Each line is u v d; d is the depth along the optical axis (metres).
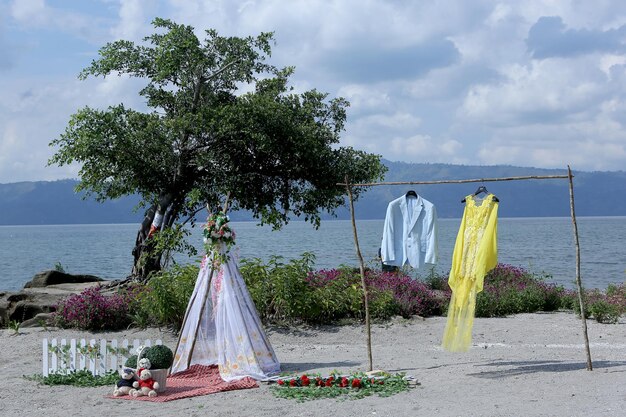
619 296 20.91
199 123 22.53
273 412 9.30
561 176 11.20
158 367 10.87
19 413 9.99
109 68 23.17
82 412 9.85
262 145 22.27
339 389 10.35
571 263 47.56
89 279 27.52
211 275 12.16
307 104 25.00
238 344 11.75
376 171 25.33
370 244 78.00
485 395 9.54
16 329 17.30
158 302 16.41
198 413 9.49
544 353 13.59
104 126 22.05
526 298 20.27
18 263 63.44
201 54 23.22
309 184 25.02
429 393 9.91
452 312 11.06
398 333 16.38
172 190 23.75
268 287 17.23
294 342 15.73
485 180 11.24
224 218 12.23
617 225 198.75
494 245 10.91
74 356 12.66
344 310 17.69
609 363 11.78
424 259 12.85
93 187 23.48
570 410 8.45
